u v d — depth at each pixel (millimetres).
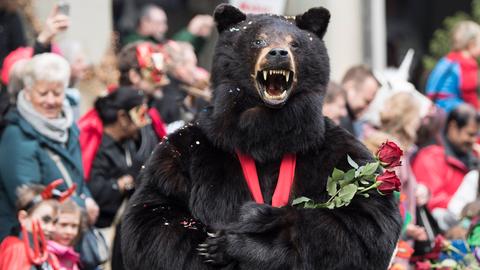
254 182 8867
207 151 8984
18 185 11812
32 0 16250
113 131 12773
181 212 8922
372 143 13422
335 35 20531
